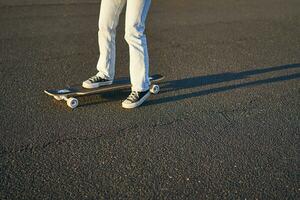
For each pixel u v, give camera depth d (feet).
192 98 14.92
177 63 18.61
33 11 28.22
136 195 9.45
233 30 24.61
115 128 12.52
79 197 9.32
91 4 31.19
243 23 26.40
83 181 9.89
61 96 13.65
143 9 12.77
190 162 10.81
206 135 12.25
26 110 13.53
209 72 17.60
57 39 21.90
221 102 14.66
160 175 10.21
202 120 13.21
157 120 13.12
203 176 10.23
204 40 22.35
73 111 13.57
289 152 11.46
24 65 17.81
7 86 15.44
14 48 20.12
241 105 14.46
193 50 20.54
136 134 12.19
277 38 23.17
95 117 13.20
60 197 9.31
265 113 13.87
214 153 11.28
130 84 14.84
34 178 9.96
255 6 32.04
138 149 11.37
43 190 9.53
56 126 12.53
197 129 12.60
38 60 18.52
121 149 11.35
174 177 10.14
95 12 28.60
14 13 27.45
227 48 21.03
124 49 20.58
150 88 15.05
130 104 13.75
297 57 19.94
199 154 11.21
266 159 11.07
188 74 17.29
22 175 10.05
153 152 11.24
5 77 16.33
